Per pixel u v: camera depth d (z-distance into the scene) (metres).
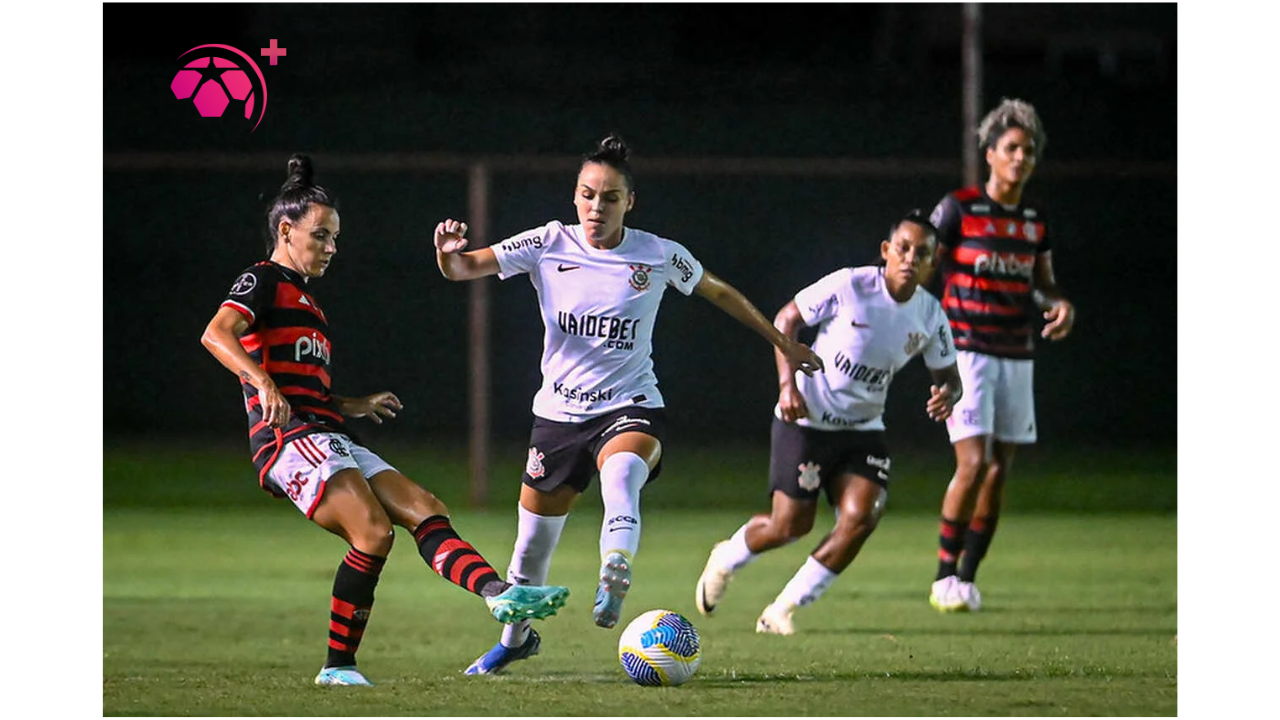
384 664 23.64
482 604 31.55
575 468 22.05
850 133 74.19
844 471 27.48
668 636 20.72
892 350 27.00
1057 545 43.34
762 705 19.27
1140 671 22.55
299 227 20.95
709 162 54.19
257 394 20.80
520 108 74.94
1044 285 34.06
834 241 70.31
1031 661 23.75
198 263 70.31
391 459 66.31
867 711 18.92
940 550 31.50
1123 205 69.69
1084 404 69.56
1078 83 76.25
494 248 22.08
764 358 71.25
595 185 21.50
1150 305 69.44
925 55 87.44
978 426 31.59
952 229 32.69
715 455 68.00
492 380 72.94
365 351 71.62
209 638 26.62
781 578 36.97
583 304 21.78
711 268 70.69
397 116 74.81
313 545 43.16
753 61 88.38
